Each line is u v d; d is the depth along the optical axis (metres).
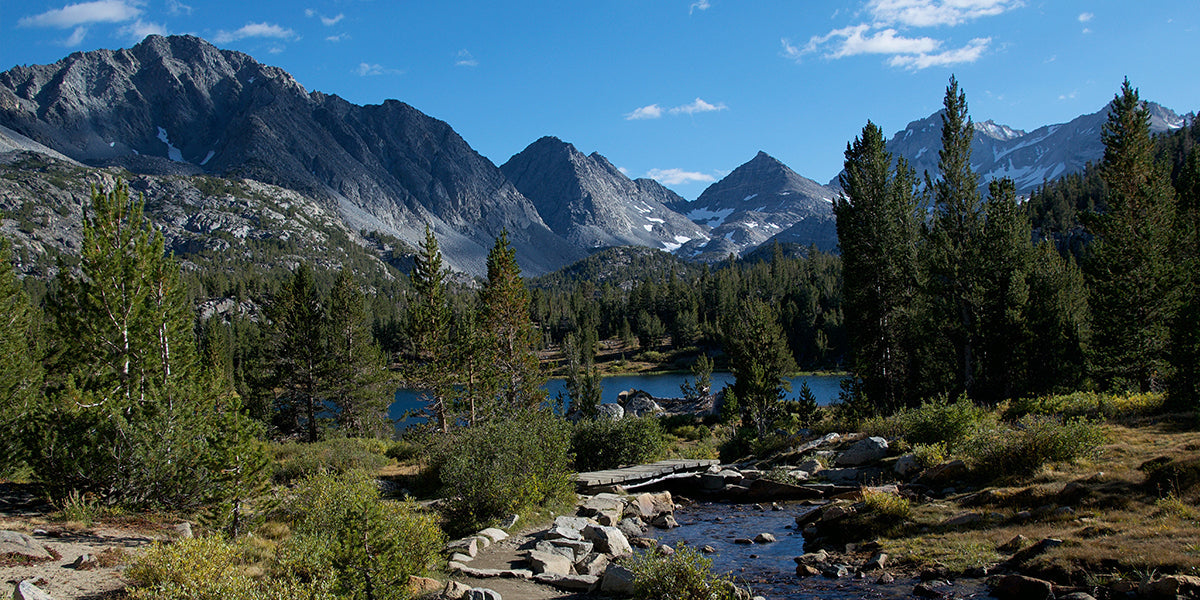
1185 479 12.51
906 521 15.07
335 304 52.38
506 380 44.91
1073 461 16.14
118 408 18.62
